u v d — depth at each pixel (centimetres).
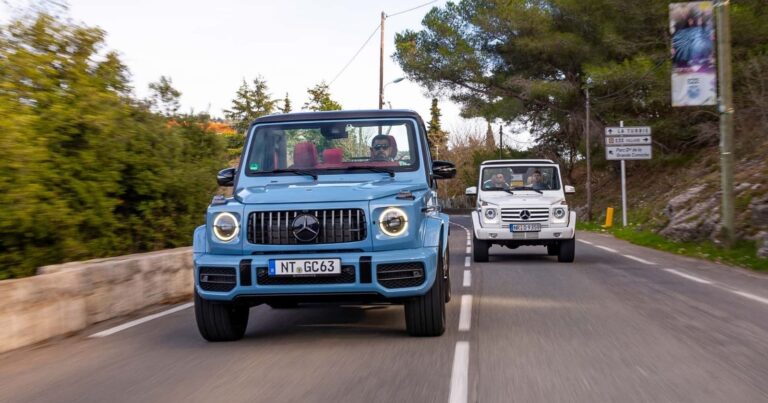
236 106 6762
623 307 973
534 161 1761
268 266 702
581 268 1530
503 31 4228
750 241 1759
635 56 3678
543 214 1653
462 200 8731
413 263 706
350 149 851
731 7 3247
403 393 548
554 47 4003
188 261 1238
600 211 4078
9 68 1229
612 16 3741
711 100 1855
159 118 1622
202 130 1839
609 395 538
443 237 819
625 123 3903
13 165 1001
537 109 4438
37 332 805
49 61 1299
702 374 599
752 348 702
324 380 592
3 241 1085
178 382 597
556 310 949
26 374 649
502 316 901
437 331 759
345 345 736
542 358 661
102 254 1365
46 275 838
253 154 855
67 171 1277
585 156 4344
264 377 607
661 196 3466
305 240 711
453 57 4272
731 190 1797
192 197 1639
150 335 832
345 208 715
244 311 801
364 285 699
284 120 868
